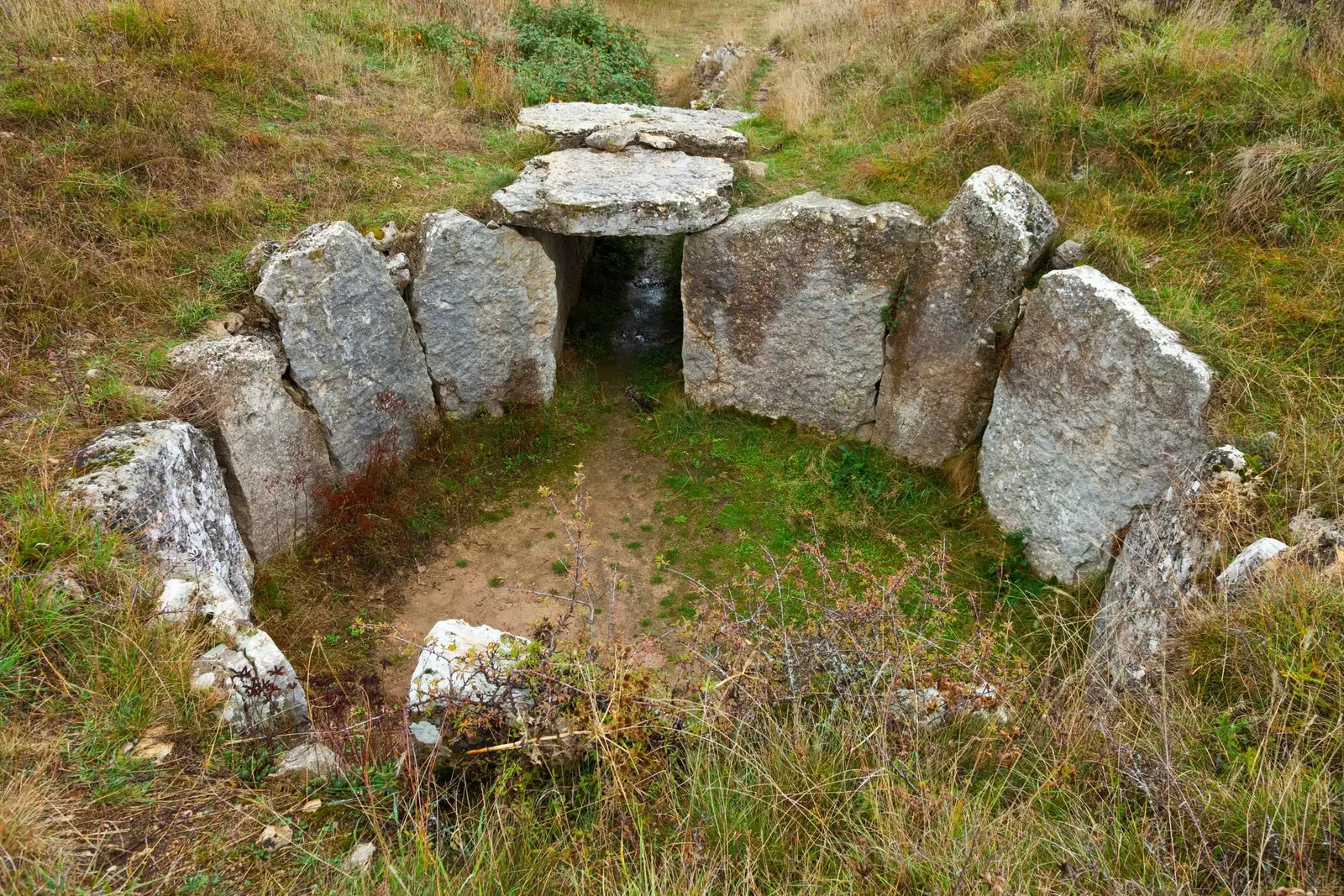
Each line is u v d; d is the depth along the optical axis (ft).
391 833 9.66
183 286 19.16
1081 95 22.77
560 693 10.64
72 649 10.69
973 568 18.76
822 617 12.30
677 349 26.96
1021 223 18.56
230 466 16.88
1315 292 16.56
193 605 12.09
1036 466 18.29
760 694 10.80
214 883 8.63
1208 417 14.94
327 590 17.99
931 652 12.57
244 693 11.08
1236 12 24.86
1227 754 9.45
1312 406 14.67
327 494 19.29
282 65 27.45
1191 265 18.19
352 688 15.51
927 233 19.98
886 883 8.42
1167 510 14.49
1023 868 8.52
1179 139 20.49
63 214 19.38
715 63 39.22
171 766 9.86
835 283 21.22
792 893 8.79
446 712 10.65
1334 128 18.92
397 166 24.57
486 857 9.21
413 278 21.04
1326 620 9.95
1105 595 15.89
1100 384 16.52
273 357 17.79
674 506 21.18
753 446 22.91
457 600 18.44
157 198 20.81
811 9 41.16
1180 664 11.15
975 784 10.24
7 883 7.80
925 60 27.89
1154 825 8.75
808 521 20.21
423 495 20.68
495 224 21.74
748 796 9.62
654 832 9.41
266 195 22.15
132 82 23.43
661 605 18.37
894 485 20.97
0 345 16.39
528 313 22.71
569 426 23.57
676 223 21.62
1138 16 25.26
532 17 36.99
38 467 13.61
